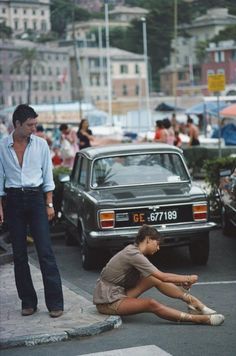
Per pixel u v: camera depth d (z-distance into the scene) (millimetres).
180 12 108375
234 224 15047
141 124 73812
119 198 12820
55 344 8828
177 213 12797
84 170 14344
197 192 13008
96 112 74250
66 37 125812
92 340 8906
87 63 133500
